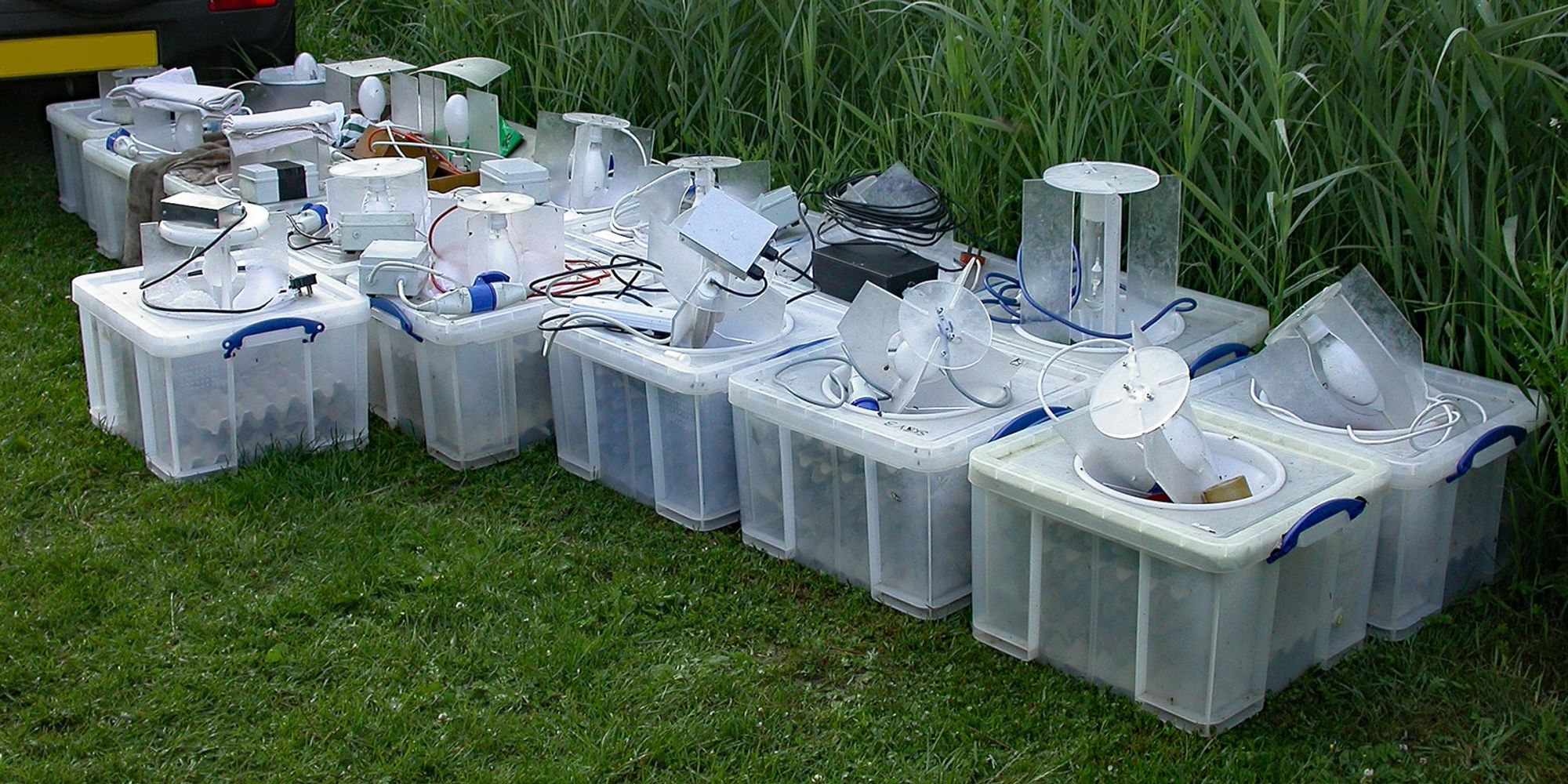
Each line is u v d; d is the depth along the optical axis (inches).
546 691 106.0
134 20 210.7
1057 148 149.6
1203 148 148.6
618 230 165.9
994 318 140.1
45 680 106.6
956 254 156.2
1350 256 140.5
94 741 99.9
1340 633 109.7
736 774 97.7
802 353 128.3
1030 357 130.2
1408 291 136.6
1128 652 103.2
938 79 165.8
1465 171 122.9
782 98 183.2
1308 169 141.1
